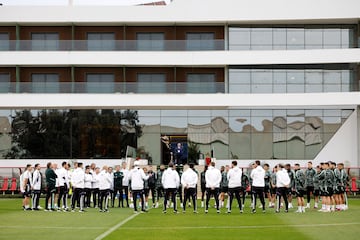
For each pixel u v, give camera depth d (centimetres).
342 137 5238
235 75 5334
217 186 2517
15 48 5322
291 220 2144
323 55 5178
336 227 1894
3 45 5328
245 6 5272
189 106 5253
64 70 5462
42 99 5266
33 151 5338
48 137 5341
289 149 5272
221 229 1827
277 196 2558
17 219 2188
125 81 5419
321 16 5200
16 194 4547
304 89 5284
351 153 5225
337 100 5134
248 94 5206
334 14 5194
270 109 5300
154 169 4322
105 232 1742
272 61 5216
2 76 5472
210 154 5300
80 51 5300
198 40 5338
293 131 5275
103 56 5294
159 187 3019
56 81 5466
